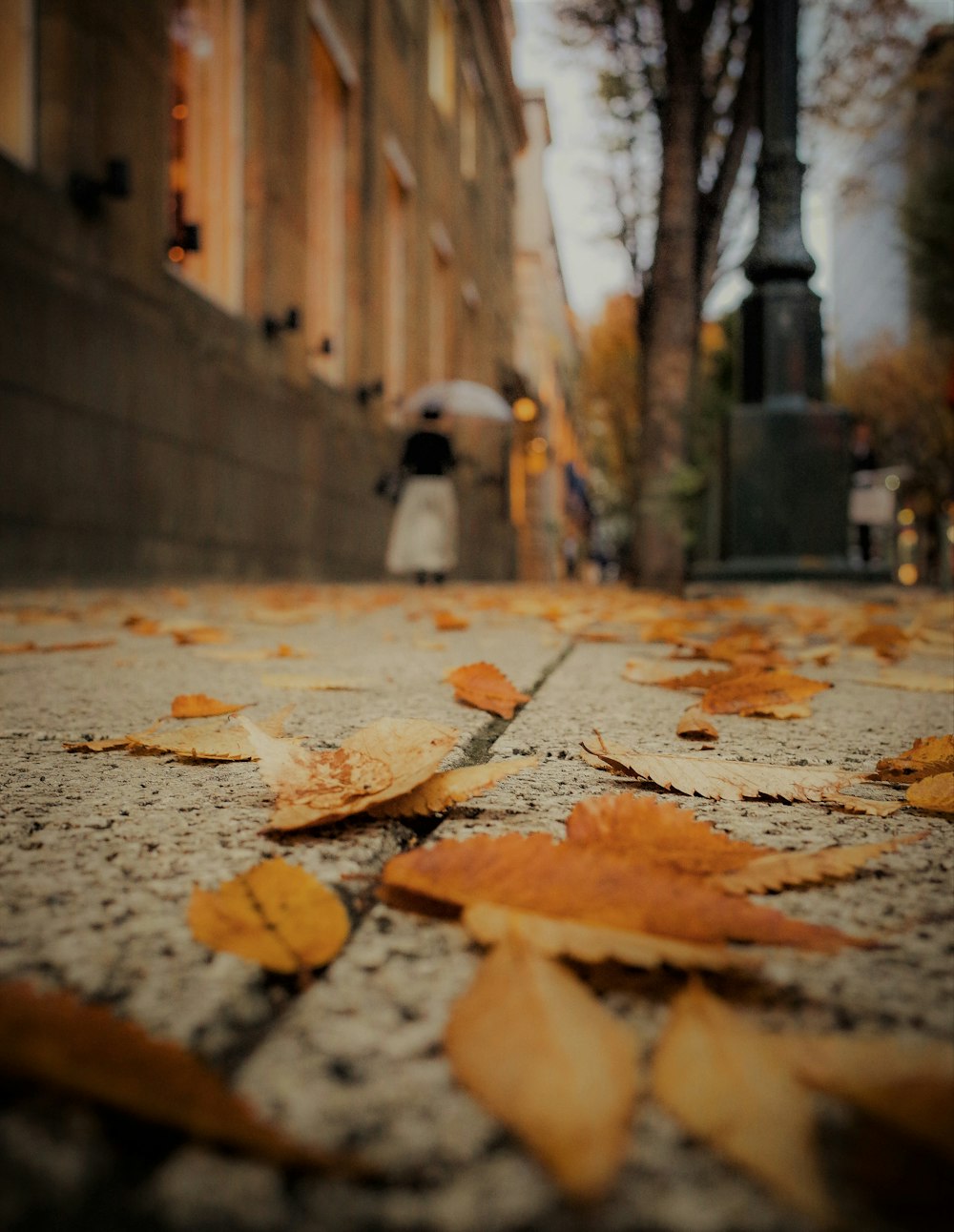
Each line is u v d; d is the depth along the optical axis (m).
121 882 0.78
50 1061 0.39
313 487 12.90
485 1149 0.42
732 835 0.96
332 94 14.11
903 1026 0.54
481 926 0.57
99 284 7.55
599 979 0.59
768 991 0.58
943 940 0.67
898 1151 0.41
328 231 14.11
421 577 11.42
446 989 0.59
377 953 0.64
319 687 2.07
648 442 7.44
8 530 6.50
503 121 29.83
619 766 1.23
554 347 42.75
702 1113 0.41
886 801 1.11
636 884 0.61
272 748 1.01
